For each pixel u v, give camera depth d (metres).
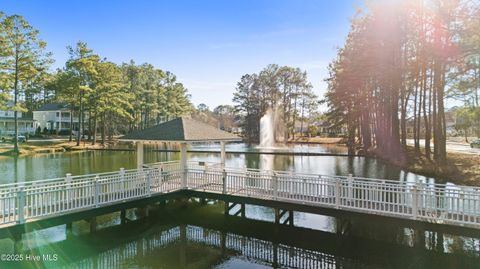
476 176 13.95
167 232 9.64
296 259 7.82
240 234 9.48
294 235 9.28
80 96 34.47
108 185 8.92
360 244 8.54
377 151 27.86
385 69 18.58
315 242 8.79
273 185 9.57
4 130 46.00
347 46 27.11
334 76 33.81
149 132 11.65
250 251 8.36
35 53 28.02
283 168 21.55
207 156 29.89
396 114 21.89
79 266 7.30
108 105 36.31
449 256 7.65
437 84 15.93
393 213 7.81
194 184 11.15
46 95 58.75
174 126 11.68
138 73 49.28
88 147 34.31
